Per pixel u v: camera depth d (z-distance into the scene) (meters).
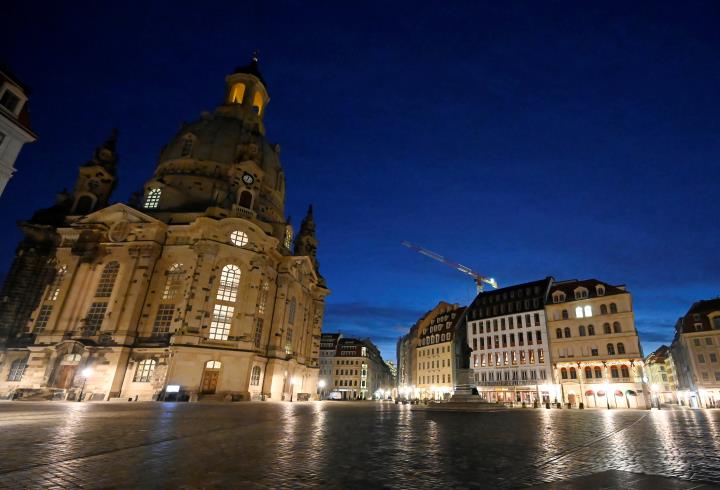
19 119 30.11
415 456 9.62
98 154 62.53
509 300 82.25
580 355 69.12
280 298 58.88
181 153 67.06
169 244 52.69
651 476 7.57
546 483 6.96
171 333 47.56
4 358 48.09
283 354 56.81
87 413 20.67
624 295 67.00
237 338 49.12
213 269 49.72
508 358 78.00
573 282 76.50
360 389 119.19
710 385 72.69
